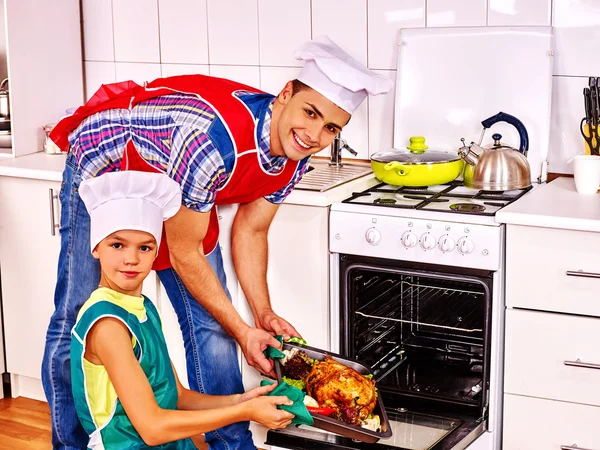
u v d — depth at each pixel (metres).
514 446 2.64
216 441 2.60
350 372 2.24
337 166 3.19
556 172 3.02
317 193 2.74
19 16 3.38
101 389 1.84
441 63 3.05
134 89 2.27
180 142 2.08
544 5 2.91
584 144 2.96
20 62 3.40
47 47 3.52
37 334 3.31
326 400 2.20
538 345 2.54
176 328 2.82
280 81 3.37
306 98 2.03
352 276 2.77
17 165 3.21
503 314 2.62
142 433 1.80
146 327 1.90
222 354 2.58
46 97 3.54
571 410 2.54
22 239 3.23
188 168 2.07
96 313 1.81
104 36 3.67
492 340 2.59
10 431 3.14
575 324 2.48
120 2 3.60
